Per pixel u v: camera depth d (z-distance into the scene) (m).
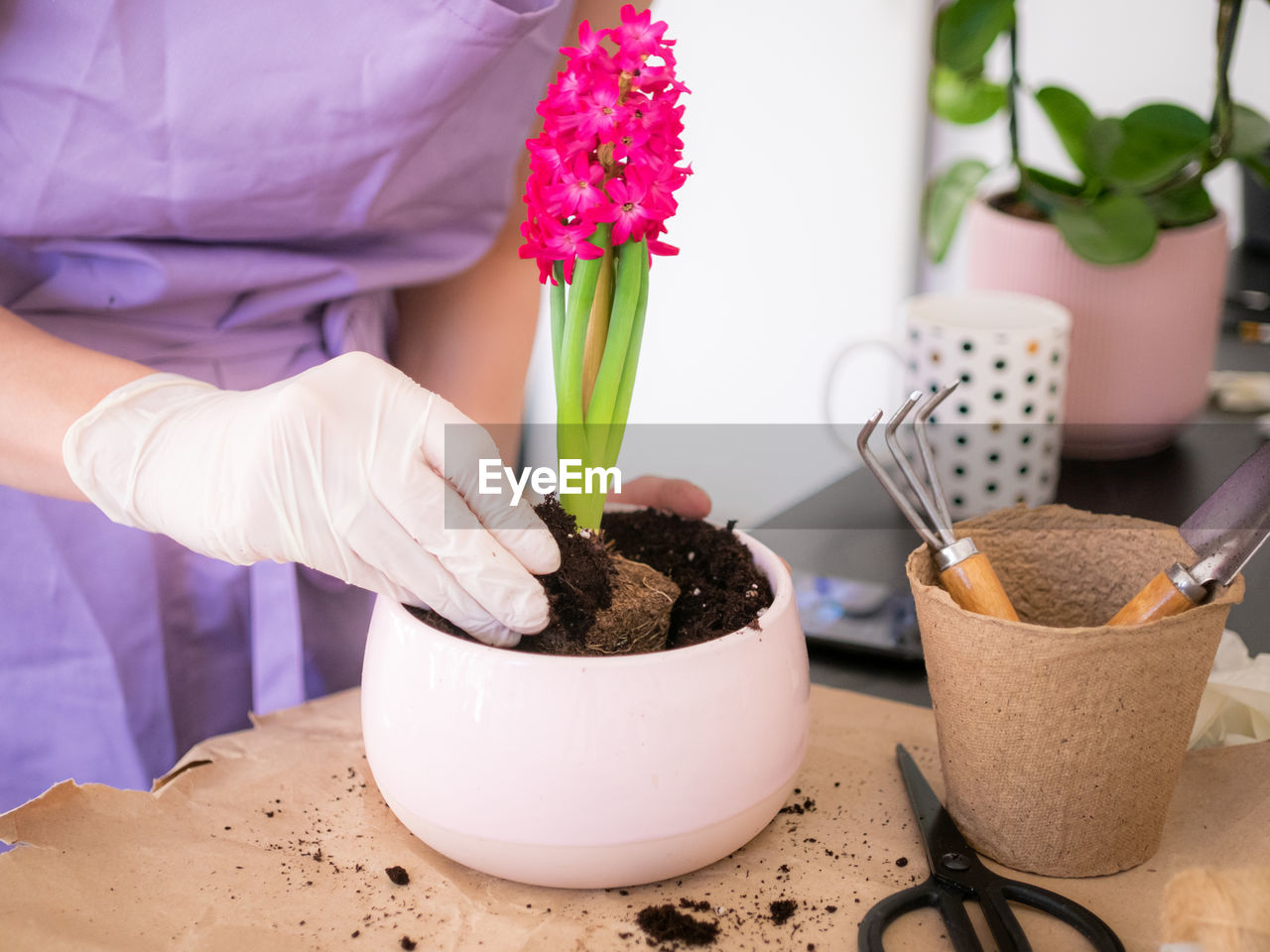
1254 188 1.59
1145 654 0.44
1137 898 0.48
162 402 0.60
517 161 0.84
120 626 0.79
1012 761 0.47
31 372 0.61
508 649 0.49
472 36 0.64
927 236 1.80
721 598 0.54
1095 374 1.07
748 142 1.79
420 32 0.64
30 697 0.80
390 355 0.91
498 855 0.47
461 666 0.46
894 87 1.69
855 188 1.77
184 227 0.71
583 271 0.50
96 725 0.81
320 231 0.75
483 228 0.84
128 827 0.52
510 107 0.78
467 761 0.46
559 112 0.47
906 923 0.46
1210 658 0.46
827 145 1.76
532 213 0.50
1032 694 0.45
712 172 1.82
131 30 0.63
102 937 0.44
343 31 0.65
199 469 0.56
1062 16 1.64
